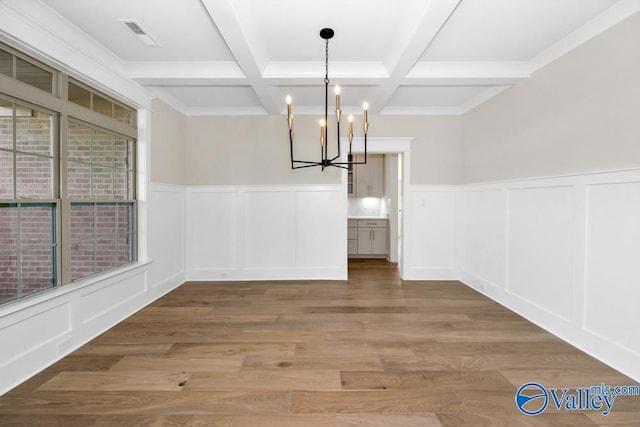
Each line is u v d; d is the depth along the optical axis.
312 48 3.01
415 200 4.84
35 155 2.32
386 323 3.15
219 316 3.32
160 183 3.99
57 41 2.37
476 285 4.36
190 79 3.35
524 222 3.36
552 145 2.99
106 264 3.13
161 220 4.03
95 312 2.82
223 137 4.78
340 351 2.57
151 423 1.74
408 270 4.86
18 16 2.04
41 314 2.26
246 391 2.03
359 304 3.73
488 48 3.00
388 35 2.77
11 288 2.15
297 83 3.48
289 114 2.60
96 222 2.98
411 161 4.84
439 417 1.81
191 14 2.43
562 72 2.87
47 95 2.37
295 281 4.76
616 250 2.34
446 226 4.86
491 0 2.27
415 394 2.01
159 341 2.72
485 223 4.14
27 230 2.27
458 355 2.51
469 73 3.33
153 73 3.29
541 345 2.69
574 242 2.71
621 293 2.30
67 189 2.58
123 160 3.41
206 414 1.82
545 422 1.77
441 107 4.77
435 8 2.17
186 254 4.77
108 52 2.99
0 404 1.88
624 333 2.27
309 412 1.84
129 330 2.95
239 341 2.74
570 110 2.78
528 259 3.29
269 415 1.81
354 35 2.78
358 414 1.83
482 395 2.01
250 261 4.83
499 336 2.86
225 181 4.80
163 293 4.08
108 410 1.84
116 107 3.28
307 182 4.83
